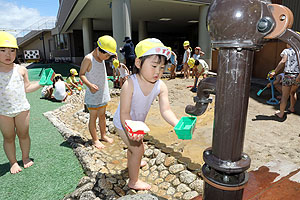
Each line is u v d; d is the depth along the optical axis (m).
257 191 1.70
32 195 2.18
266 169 2.02
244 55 0.85
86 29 16.55
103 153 3.12
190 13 15.35
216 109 0.96
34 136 3.73
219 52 0.91
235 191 0.98
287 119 4.14
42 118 4.84
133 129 1.40
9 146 2.56
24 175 2.53
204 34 11.61
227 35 0.83
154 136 3.70
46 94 6.92
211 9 0.86
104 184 2.23
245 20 0.78
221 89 0.91
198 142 3.27
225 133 0.93
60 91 6.48
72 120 4.87
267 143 3.14
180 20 18.97
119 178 2.42
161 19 18.09
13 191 2.24
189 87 7.55
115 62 7.18
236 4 0.79
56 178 2.47
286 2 8.98
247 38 0.81
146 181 2.50
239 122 0.92
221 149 0.96
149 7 12.98
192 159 2.75
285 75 4.04
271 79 5.30
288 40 0.79
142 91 1.89
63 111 5.48
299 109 4.70
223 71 0.89
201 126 4.00
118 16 8.65
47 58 31.33
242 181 0.98
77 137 3.57
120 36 8.75
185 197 2.11
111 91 7.17
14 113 2.46
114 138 3.77
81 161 2.77
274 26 0.79
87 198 2.00
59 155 3.01
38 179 2.45
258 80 8.58
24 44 31.34
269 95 6.05
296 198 1.60
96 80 3.03
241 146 0.96
